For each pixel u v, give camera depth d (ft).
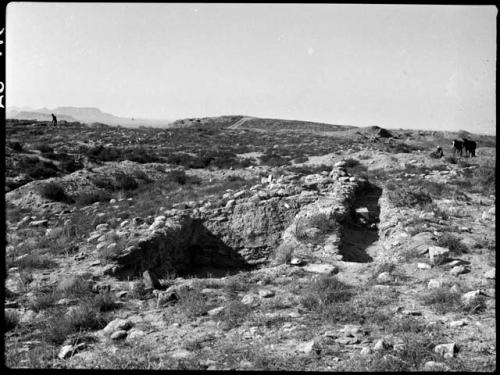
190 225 46.57
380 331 22.12
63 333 23.16
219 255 46.57
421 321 22.84
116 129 202.49
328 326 23.04
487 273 28.94
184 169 94.12
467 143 111.96
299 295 27.68
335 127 360.07
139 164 89.30
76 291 29.40
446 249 33.58
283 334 22.22
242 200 50.62
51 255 37.68
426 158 94.32
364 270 32.65
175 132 213.66
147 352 20.76
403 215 45.98
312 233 42.39
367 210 50.31
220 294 28.40
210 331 23.08
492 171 70.44
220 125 359.05
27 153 89.45
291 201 50.21
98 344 22.15
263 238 46.34
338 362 19.01
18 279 31.91
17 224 48.75
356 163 89.86
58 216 52.54
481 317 23.00
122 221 46.85
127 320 24.70
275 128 350.02
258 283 30.53
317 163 96.68
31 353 20.85
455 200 54.44
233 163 106.22
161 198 59.57
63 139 134.21
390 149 143.13
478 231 40.50
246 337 22.11
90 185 66.64
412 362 18.62
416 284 28.84
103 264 34.94
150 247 38.91
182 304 26.66
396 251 37.17
